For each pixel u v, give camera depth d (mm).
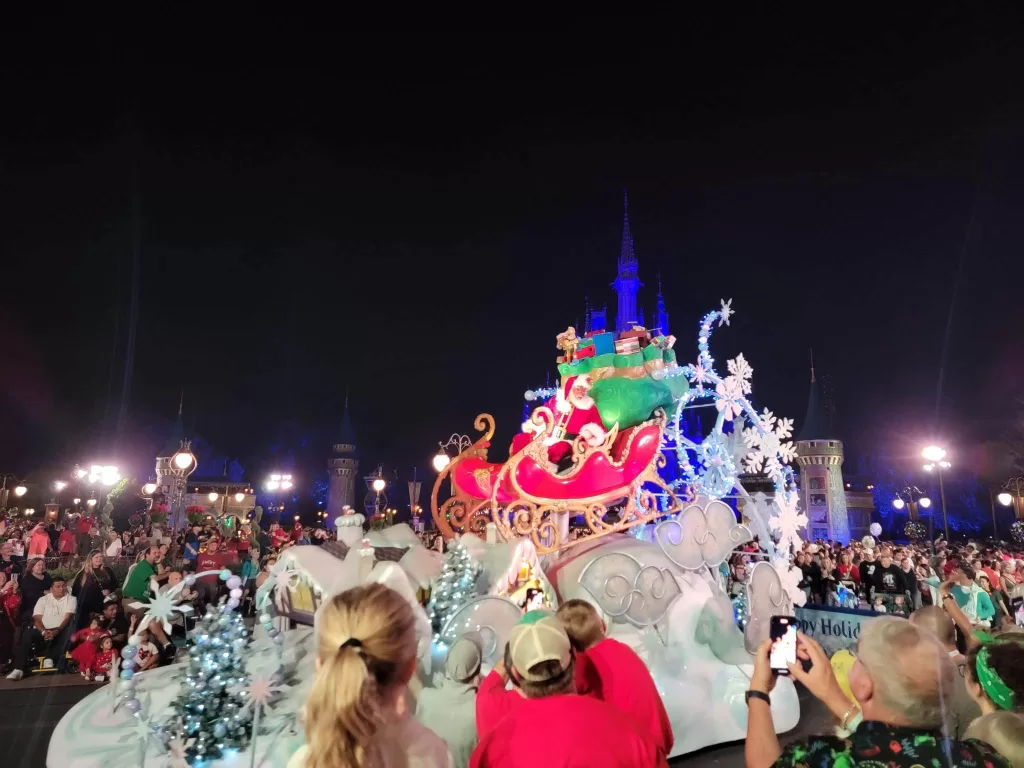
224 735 4512
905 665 2084
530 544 6359
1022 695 2521
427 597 5746
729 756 6238
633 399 7461
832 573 14094
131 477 31719
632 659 3412
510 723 2551
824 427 50250
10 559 14438
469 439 7773
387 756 1818
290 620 6434
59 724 5117
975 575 10562
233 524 27516
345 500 60219
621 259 52281
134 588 9562
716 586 7242
